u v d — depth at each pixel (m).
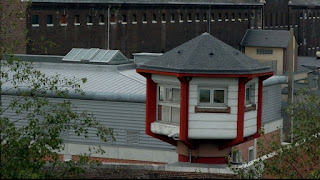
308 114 75.94
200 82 74.88
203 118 75.38
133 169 69.81
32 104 77.12
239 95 75.19
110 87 116.00
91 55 134.00
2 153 67.69
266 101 124.94
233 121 75.44
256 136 79.38
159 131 78.12
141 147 107.50
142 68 77.75
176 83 76.12
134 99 107.56
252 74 74.69
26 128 71.94
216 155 76.81
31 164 66.12
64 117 73.81
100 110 109.69
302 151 79.56
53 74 127.19
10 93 109.00
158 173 67.56
